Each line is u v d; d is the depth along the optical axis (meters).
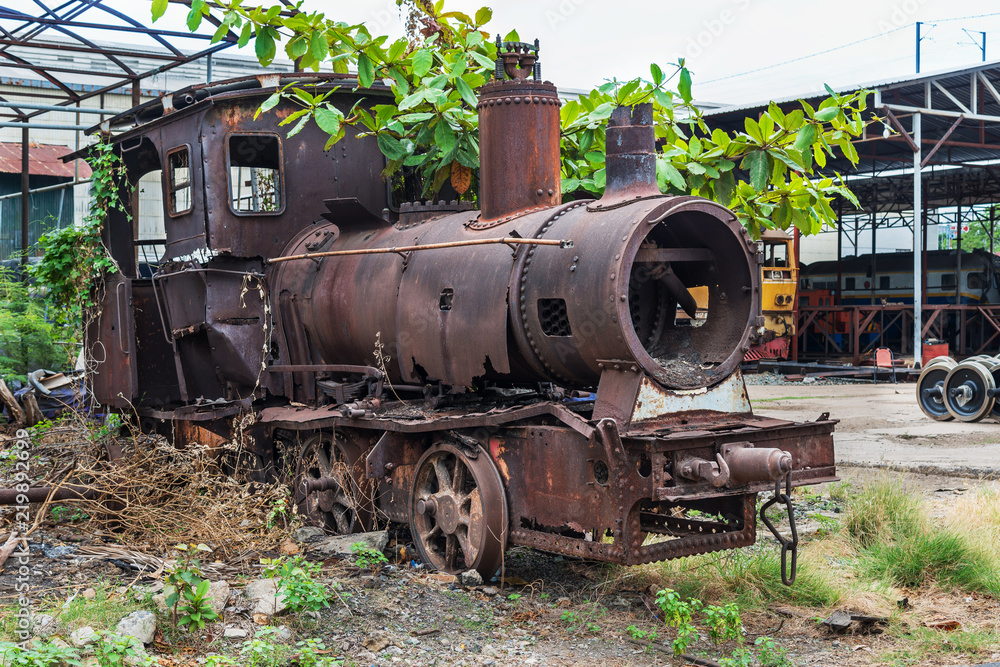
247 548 6.30
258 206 9.38
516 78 6.38
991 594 5.71
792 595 5.55
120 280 8.41
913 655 4.70
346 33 7.16
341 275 7.01
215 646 4.57
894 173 34.22
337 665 4.32
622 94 5.73
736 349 5.48
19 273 17.27
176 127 7.95
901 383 21.75
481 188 6.41
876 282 33.47
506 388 6.68
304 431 7.09
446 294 6.04
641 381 5.08
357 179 8.00
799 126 7.35
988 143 27.62
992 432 12.64
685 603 4.89
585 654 4.68
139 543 6.25
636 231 5.09
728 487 5.09
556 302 5.48
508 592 5.59
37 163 22.47
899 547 6.25
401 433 6.18
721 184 7.67
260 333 7.47
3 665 3.83
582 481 5.12
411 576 5.70
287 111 7.71
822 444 5.52
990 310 28.77
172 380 8.46
